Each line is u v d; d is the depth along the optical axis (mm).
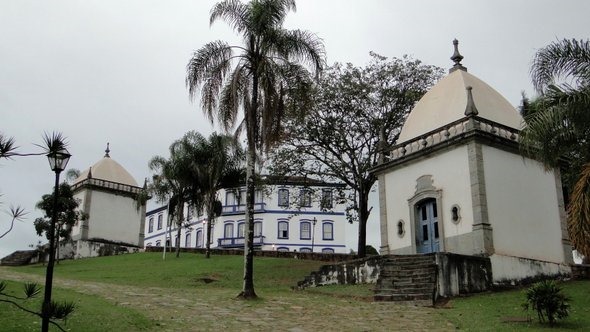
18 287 14008
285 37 18141
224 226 59969
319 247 58531
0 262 37688
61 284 18578
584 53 15172
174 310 13766
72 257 37625
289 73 18422
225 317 13180
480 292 18094
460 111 22312
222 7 18172
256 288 20656
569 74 15242
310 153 29812
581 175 14000
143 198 37406
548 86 14719
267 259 30000
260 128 17844
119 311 12438
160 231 67688
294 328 12156
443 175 21750
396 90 29250
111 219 41562
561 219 22375
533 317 13328
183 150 33031
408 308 15195
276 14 18016
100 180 41688
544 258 21156
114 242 41156
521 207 21156
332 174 29781
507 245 20078
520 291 18109
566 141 14500
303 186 31047
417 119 24281
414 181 23047
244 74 18109
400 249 23078
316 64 18484
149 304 14516
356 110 29125
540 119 14109
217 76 18078
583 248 13125
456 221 20781
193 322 12312
